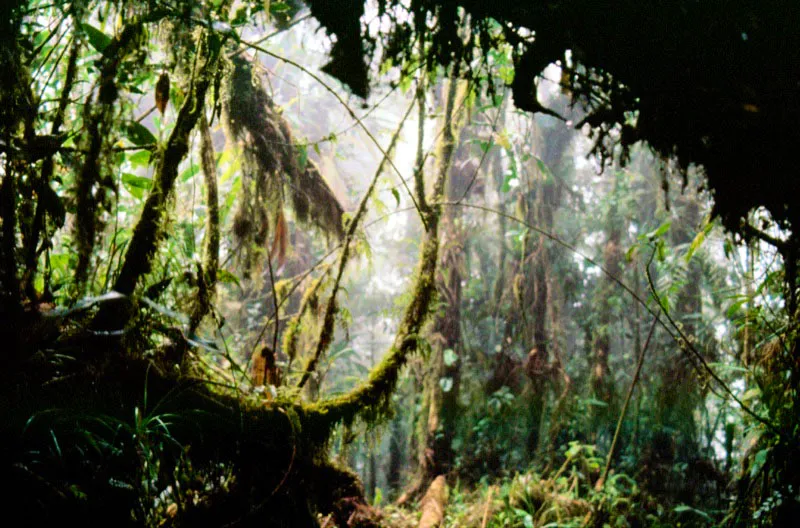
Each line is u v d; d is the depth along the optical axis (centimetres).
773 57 130
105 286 174
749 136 140
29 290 164
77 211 155
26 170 162
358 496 275
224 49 197
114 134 158
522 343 608
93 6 169
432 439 521
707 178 163
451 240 507
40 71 184
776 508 206
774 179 144
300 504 190
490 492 417
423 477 518
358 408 211
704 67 135
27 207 165
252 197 267
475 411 555
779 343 223
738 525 238
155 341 189
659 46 136
